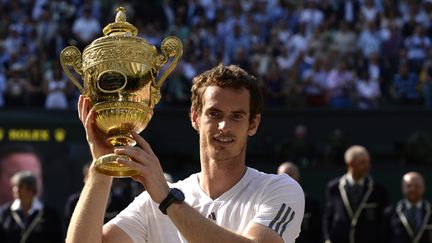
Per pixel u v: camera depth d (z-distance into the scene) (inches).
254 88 351.3
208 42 1786.4
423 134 1493.6
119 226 365.7
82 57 347.9
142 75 337.1
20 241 991.0
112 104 333.1
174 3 1918.1
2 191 1443.2
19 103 1635.1
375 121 1550.2
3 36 1847.9
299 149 1475.1
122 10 355.3
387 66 1734.7
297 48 1766.7
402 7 1893.5
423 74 1659.7
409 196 1031.6
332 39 1777.8
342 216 1032.8
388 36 1771.7
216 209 355.3
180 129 1547.7
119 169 330.0
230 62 1747.0
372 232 1026.7
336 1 1883.6
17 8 1909.4
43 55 1763.0
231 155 349.1
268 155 1504.7
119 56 335.3
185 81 1628.9
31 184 997.2
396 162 1531.7
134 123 337.4
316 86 1642.5
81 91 346.9
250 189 355.9
